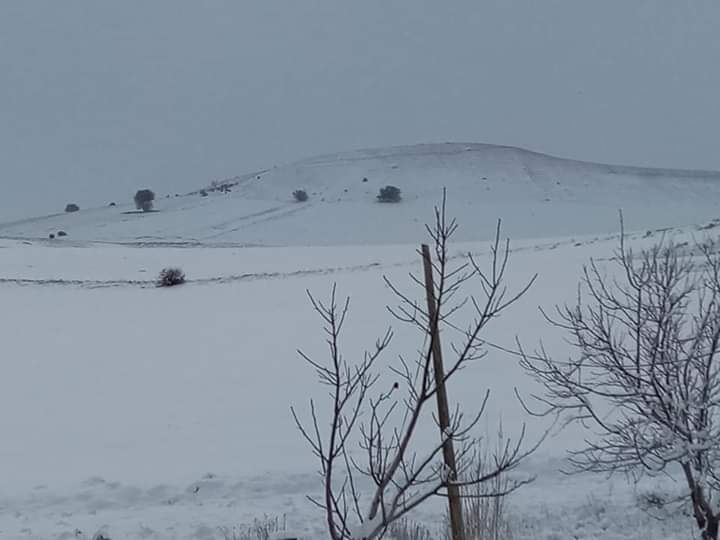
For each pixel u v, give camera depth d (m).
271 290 45.19
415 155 176.75
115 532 11.21
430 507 11.41
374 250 67.00
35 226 138.50
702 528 8.34
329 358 26.45
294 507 11.99
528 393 19.08
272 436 17.34
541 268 41.03
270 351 28.86
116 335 35.56
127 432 18.75
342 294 41.25
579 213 134.25
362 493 12.44
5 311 43.31
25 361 29.97
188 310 41.44
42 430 19.44
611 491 11.48
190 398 22.30
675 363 8.23
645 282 8.80
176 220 130.75
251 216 131.12
